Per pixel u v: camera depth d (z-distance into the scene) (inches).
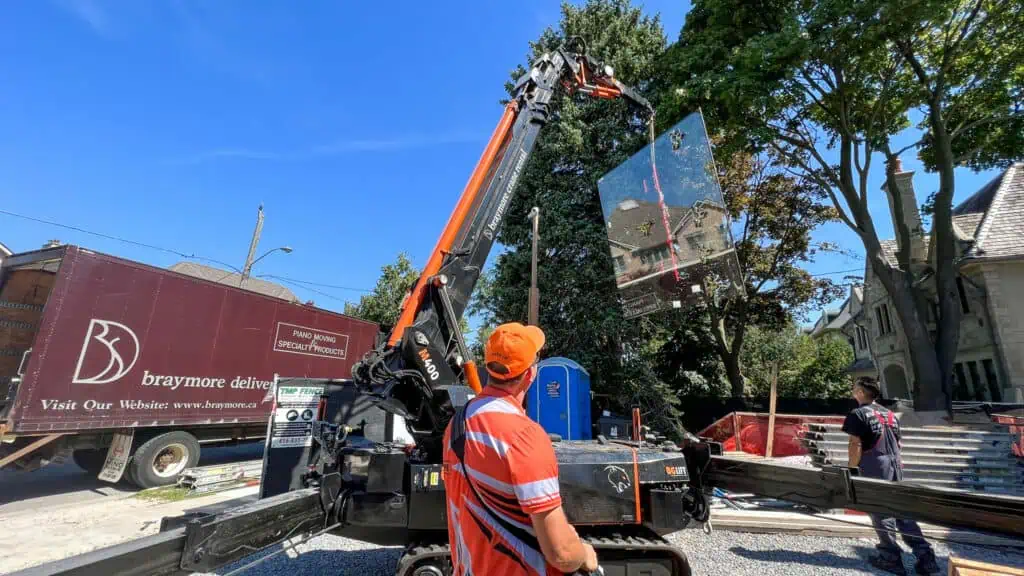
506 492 58.4
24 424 256.4
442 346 163.3
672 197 230.5
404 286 944.3
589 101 556.7
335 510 138.0
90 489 315.9
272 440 207.8
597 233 496.7
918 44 485.1
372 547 198.5
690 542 202.5
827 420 419.8
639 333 495.2
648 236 239.6
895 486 128.0
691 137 226.8
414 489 133.6
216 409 348.8
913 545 172.1
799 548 195.8
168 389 320.5
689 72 488.4
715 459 175.9
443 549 132.0
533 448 58.2
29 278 310.7
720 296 221.5
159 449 317.4
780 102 467.5
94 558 74.5
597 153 549.3
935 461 286.4
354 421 225.9
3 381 294.7
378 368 156.7
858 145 498.6
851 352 1248.8
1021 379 532.1
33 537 216.4
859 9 392.8
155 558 85.9
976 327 589.9
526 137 206.2
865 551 192.5
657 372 764.6
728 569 174.4
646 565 135.3
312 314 432.5
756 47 422.3
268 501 118.7
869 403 193.2
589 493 131.2
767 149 601.0
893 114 522.9
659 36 597.3
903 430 302.7
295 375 411.2
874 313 854.5
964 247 600.7
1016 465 275.9
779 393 1111.0
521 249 559.2
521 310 533.6
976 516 112.8
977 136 539.2
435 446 145.2
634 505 132.7
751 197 721.0
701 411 608.1
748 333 1127.0
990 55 469.1
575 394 319.0
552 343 506.0
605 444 162.9
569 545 55.2
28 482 339.6
